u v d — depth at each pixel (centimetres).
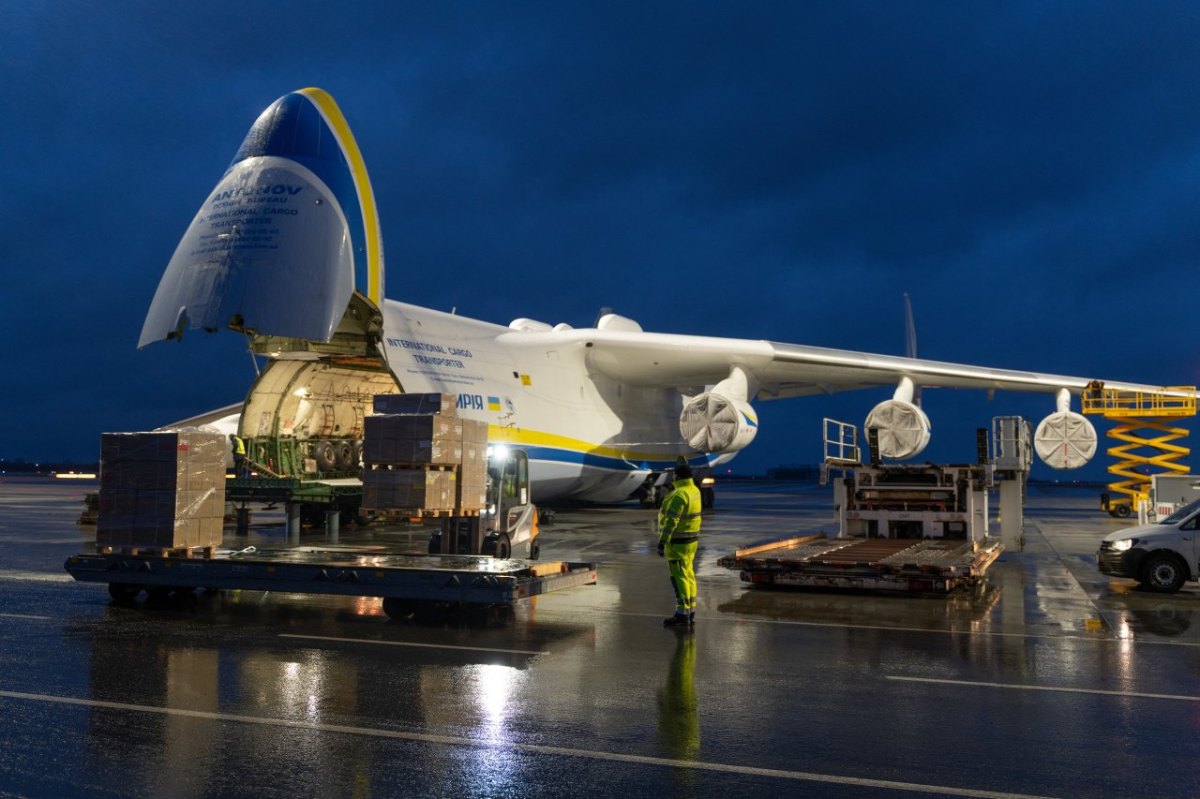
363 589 908
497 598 871
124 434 994
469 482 1218
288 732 541
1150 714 595
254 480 1650
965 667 731
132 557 983
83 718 566
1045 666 736
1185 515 1212
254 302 1168
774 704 613
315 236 1226
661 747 520
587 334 2173
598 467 2252
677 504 896
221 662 723
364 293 1314
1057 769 489
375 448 1160
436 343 1822
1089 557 1577
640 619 941
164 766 481
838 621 941
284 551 1080
